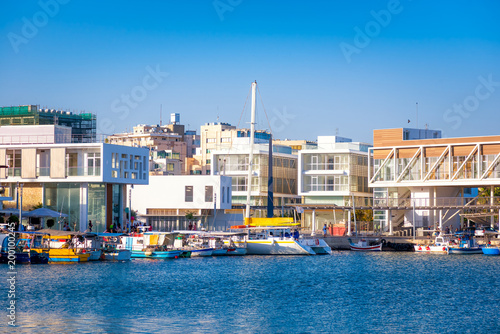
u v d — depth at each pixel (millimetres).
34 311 60406
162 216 142625
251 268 95750
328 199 156500
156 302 65938
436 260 111312
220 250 115375
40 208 105188
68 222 112500
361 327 56438
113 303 64812
